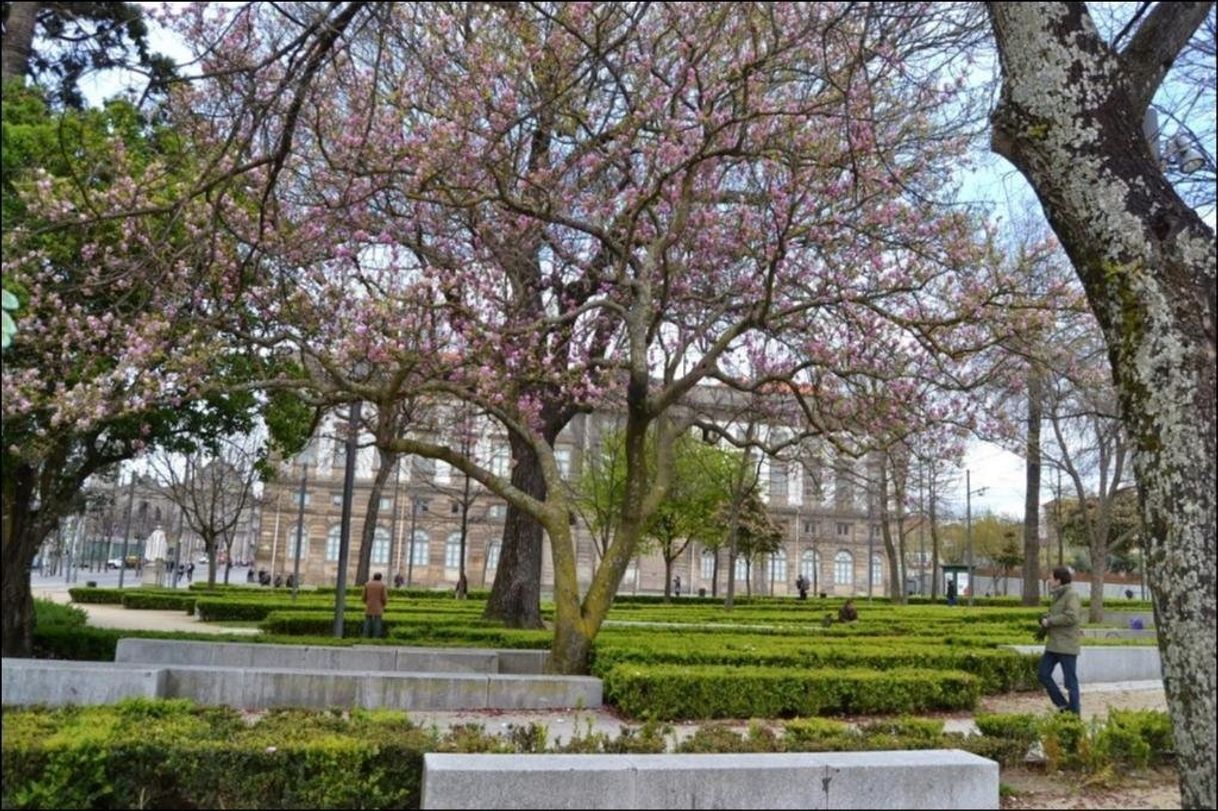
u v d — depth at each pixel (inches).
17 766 205.2
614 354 558.9
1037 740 296.2
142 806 213.9
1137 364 197.8
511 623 676.1
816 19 339.3
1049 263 616.4
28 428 362.6
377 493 944.9
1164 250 199.6
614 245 436.1
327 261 451.2
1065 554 2288.4
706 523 1466.5
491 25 400.8
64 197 339.6
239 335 411.8
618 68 398.6
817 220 480.4
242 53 372.5
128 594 1115.9
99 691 336.2
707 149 413.1
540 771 201.5
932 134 468.8
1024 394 775.1
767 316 434.3
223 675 366.9
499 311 460.8
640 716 384.2
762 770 210.2
